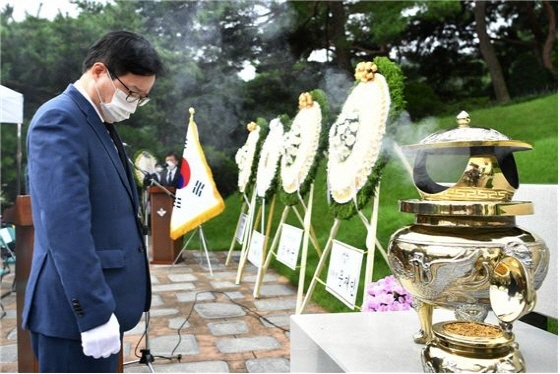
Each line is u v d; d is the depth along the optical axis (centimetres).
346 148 291
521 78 934
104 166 138
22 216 207
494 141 125
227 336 319
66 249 120
